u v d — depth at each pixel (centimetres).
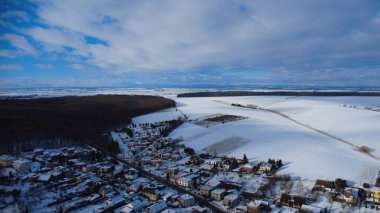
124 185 14062
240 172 15538
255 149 19275
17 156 17562
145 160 17838
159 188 13588
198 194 13212
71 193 12625
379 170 14888
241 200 12375
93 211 11194
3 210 10950
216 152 19575
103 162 17375
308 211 10512
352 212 10719
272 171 15162
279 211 11106
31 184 13612
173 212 10775
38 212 10938
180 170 16238
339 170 14988
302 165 15862
